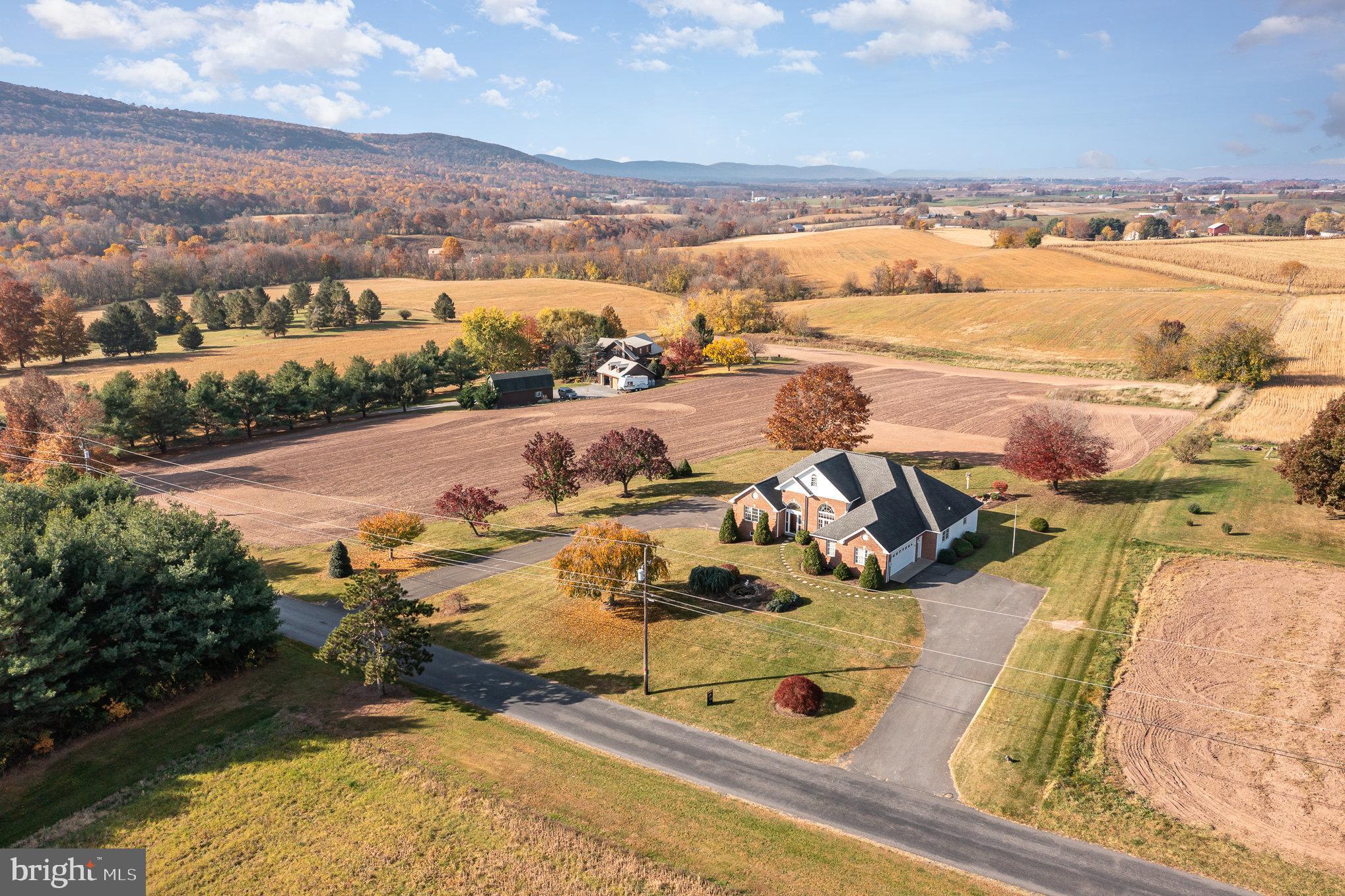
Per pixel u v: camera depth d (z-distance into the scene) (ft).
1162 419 311.27
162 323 547.49
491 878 93.81
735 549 198.29
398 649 135.44
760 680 139.23
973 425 314.96
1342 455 186.19
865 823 103.40
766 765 116.26
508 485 259.60
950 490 202.18
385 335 542.57
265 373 426.10
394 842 99.91
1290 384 338.95
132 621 126.82
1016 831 101.60
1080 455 221.05
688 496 241.14
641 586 173.27
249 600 137.69
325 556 203.62
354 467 284.20
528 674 143.64
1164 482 234.99
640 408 371.15
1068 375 405.80
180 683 135.95
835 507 191.01
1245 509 209.05
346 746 120.37
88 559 129.59
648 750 119.85
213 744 121.80
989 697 131.34
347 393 359.66
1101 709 126.00
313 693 137.28
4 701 111.04
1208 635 146.00
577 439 314.35
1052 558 185.98
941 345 489.67
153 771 115.03
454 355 435.53
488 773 113.80
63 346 453.58
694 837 100.53
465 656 150.61
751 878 93.30
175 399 307.58
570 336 495.82
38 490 171.32
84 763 116.88
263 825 103.24
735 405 369.09
